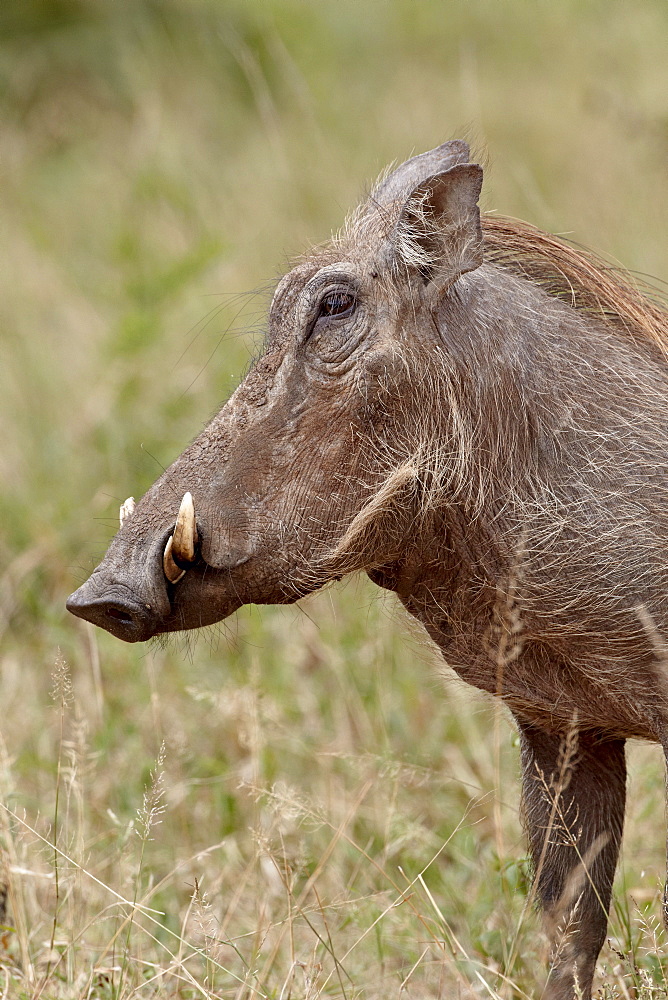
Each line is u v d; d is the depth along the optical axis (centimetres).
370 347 1070
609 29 3384
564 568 1065
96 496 2059
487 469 1089
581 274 1170
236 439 1075
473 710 1634
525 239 1188
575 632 1073
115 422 2159
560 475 1075
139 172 3042
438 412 1084
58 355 2461
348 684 1741
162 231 2762
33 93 3569
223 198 2812
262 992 1186
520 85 3216
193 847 1511
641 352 1139
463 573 1116
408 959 1295
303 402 1074
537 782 1205
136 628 1042
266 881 1420
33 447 2217
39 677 1819
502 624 1100
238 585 1070
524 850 1410
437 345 1084
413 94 3303
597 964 1289
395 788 1404
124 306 2533
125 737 1673
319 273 1080
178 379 2231
